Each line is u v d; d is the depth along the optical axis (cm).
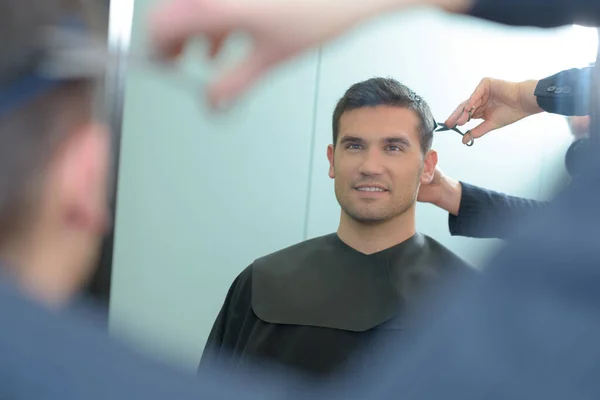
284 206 191
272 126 188
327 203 191
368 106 121
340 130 123
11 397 26
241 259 192
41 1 29
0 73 28
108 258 179
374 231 121
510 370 28
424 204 185
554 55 169
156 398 28
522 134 172
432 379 30
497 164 175
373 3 37
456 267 120
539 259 29
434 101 186
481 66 182
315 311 117
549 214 31
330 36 36
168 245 189
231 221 191
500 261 31
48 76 29
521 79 173
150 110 185
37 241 29
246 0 34
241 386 30
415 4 40
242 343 121
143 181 186
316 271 121
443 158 176
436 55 185
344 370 110
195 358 35
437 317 32
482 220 136
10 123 28
